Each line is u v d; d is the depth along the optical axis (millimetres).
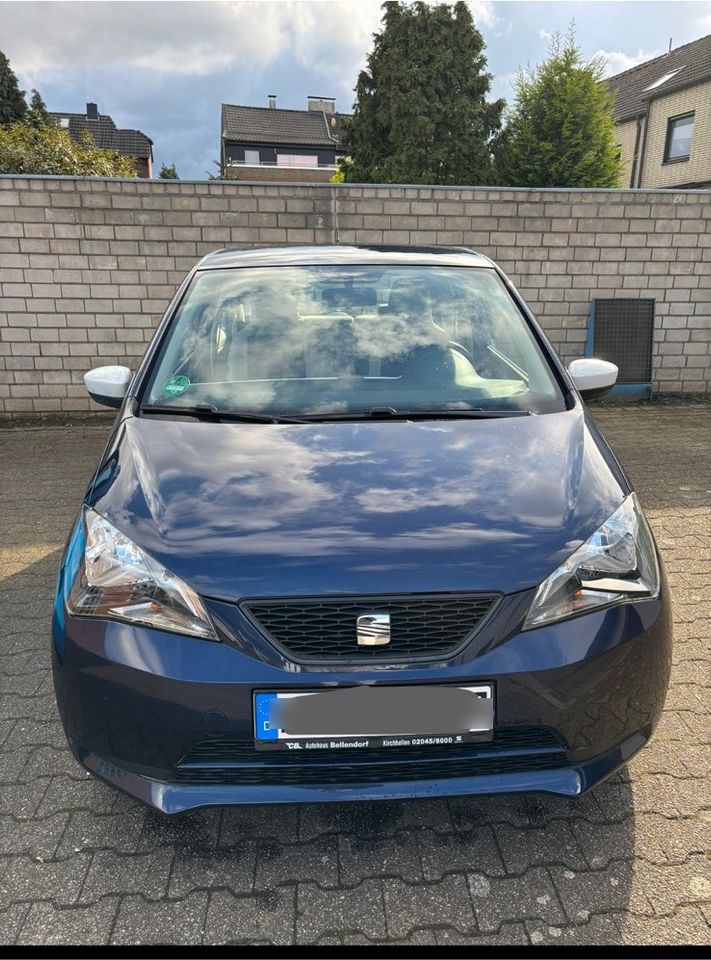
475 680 1637
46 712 2521
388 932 1705
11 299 6484
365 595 1642
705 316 7258
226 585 1667
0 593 3420
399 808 2084
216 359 2639
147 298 6570
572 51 18234
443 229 6727
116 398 2680
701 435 6121
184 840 1967
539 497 1890
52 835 1988
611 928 1705
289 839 1971
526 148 18469
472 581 1669
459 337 2748
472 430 2217
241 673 1624
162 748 1680
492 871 1866
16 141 10766
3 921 1731
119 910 1761
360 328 2762
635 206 6863
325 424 2275
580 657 1679
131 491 1954
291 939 1690
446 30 20234
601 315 7031
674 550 3816
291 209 6512
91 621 1743
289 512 1824
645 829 1989
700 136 22594
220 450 2109
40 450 5863
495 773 1729
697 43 26172
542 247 6875
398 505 1848
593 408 7141
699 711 2482
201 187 6379
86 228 6367
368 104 21328
